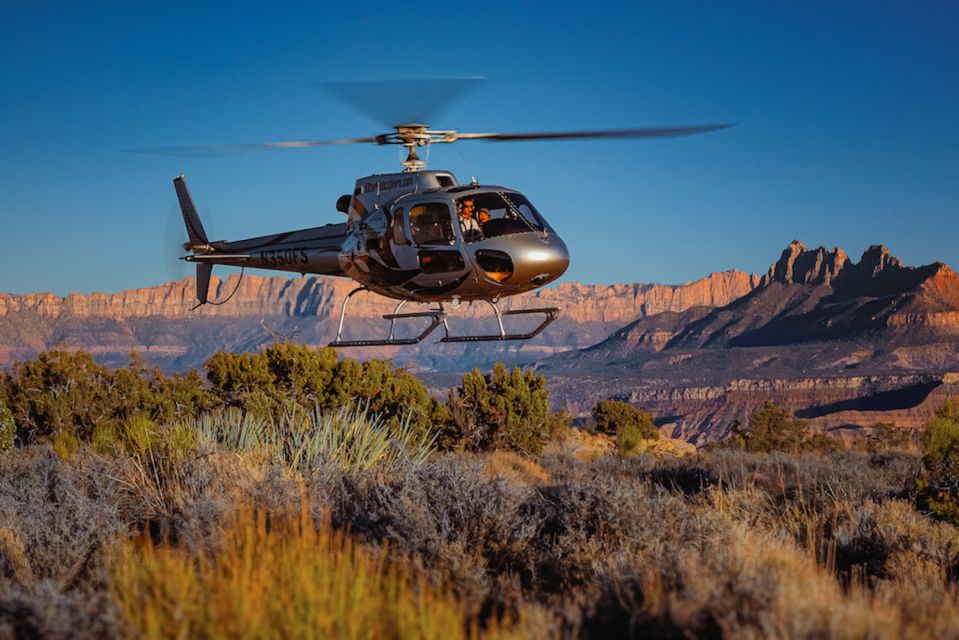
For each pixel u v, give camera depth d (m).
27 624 6.30
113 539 10.48
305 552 7.27
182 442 14.12
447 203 14.60
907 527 11.84
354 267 16.27
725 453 25.08
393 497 10.74
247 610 6.09
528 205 15.05
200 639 6.02
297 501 11.14
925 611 7.19
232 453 14.03
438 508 10.09
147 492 12.48
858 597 7.28
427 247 14.72
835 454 23.06
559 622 6.44
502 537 9.84
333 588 6.56
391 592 6.50
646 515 10.10
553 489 13.00
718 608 6.62
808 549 10.59
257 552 7.45
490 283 14.51
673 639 6.44
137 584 6.78
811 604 6.52
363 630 6.07
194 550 9.47
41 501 11.53
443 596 7.54
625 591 7.46
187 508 11.15
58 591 8.43
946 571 10.31
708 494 15.19
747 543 9.70
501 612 7.84
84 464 14.11
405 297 15.60
